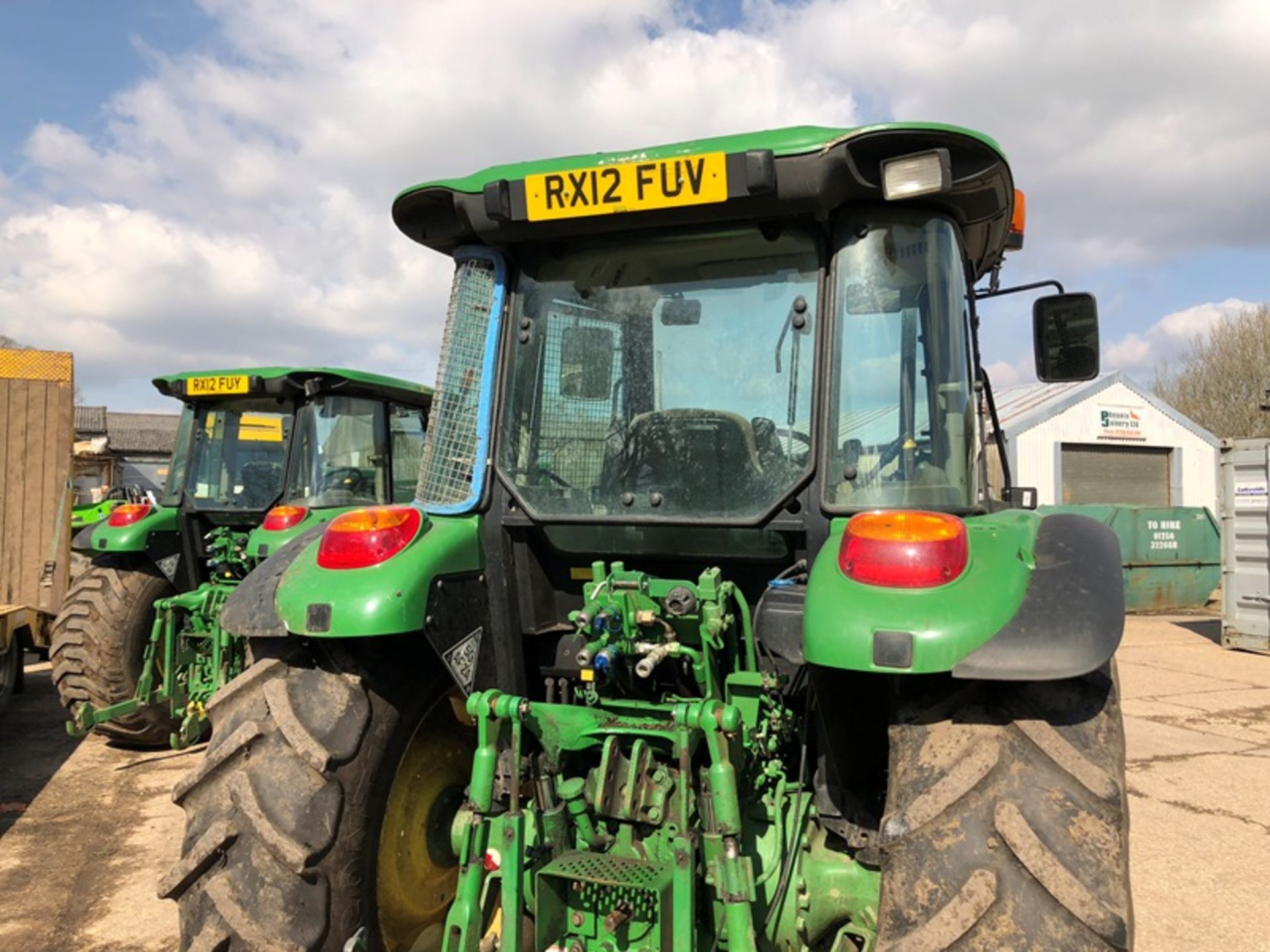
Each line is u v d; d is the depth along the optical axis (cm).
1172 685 808
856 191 236
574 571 273
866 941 225
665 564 265
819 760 228
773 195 233
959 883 176
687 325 259
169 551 637
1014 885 174
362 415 687
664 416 259
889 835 185
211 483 673
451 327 282
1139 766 557
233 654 599
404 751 251
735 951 201
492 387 272
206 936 216
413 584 234
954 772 186
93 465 1953
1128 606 1359
